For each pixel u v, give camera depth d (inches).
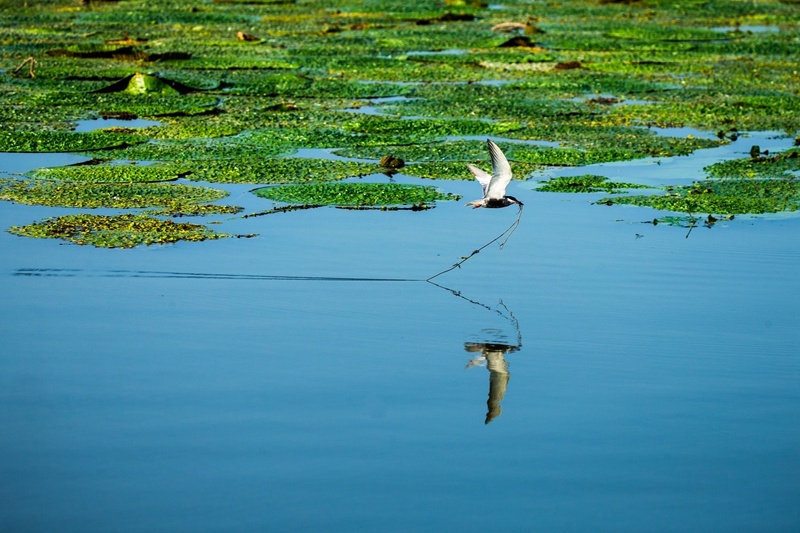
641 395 514.9
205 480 428.5
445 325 601.6
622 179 934.4
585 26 1956.2
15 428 467.8
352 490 422.6
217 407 492.1
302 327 594.9
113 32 1765.5
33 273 668.7
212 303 630.5
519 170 959.6
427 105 1238.9
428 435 470.3
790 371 545.3
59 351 554.3
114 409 488.4
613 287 665.6
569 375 538.0
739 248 745.0
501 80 1428.4
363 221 797.2
